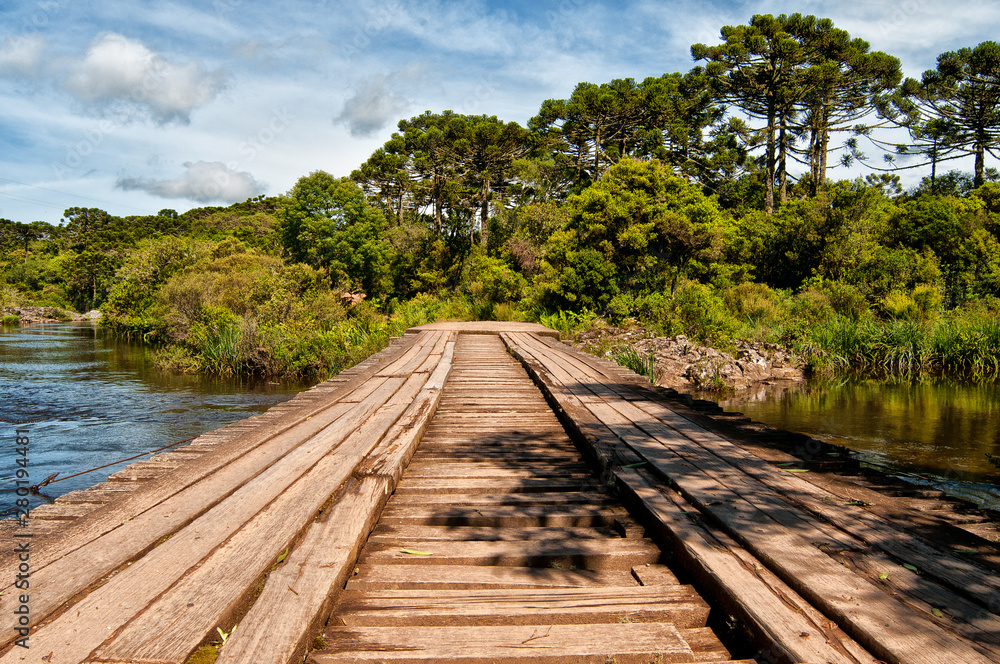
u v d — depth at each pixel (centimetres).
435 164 3894
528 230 2861
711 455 363
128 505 259
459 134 3703
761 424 457
